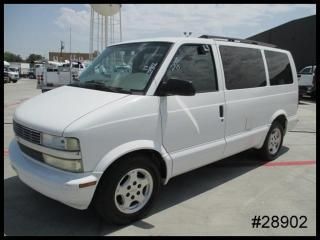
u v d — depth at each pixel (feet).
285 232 12.57
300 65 89.25
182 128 13.75
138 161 12.41
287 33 96.99
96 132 11.15
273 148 20.66
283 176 18.16
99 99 12.26
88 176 11.15
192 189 16.19
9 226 12.51
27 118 12.35
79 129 10.87
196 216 13.52
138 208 12.89
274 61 19.79
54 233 12.12
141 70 13.52
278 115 19.86
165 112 13.06
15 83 125.49
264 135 19.06
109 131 11.45
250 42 18.19
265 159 20.34
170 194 15.57
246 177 17.90
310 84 57.41
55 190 11.15
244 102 16.92
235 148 16.79
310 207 14.55
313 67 60.59
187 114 13.85
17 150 13.33
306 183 17.22
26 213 13.46
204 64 14.97
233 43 16.81
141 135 12.35
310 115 39.75
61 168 11.33
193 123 14.16
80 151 10.96
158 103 12.81
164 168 13.55
